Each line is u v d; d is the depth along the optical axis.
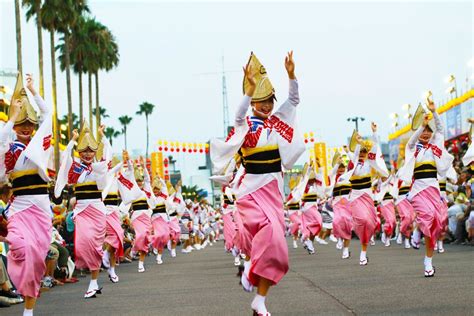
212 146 7.20
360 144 14.24
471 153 13.00
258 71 7.34
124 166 14.28
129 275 14.92
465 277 10.27
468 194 18.42
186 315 7.99
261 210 6.95
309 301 8.61
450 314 6.94
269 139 7.12
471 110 27.66
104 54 46.84
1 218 9.20
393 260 14.46
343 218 16.23
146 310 8.68
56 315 8.70
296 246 23.28
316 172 19.27
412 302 7.95
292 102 7.18
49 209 8.11
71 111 39.88
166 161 29.75
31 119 8.13
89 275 15.84
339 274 11.90
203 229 29.88
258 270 6.74
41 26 35.47
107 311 8.85
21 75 8.34
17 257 7.76
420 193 10.89
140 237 15.85
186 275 14.04
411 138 11.03
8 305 10.29
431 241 10.65
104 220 11.02
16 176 7.96
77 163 10.89
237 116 7.03
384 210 21.16
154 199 16.94
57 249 13.48
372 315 7.17
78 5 39.41
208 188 63.44
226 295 9.88
